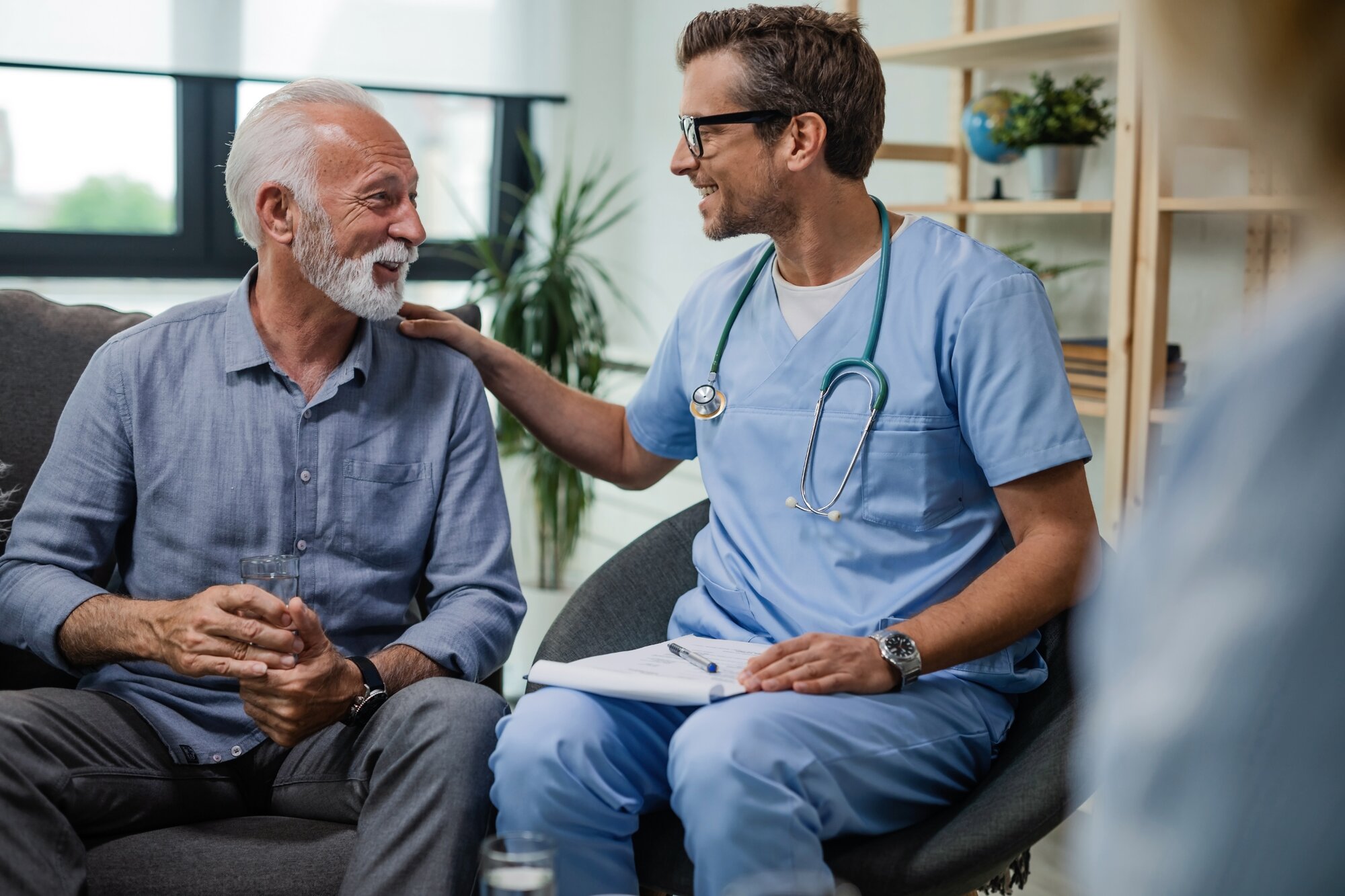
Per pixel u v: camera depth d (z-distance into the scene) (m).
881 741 1.33
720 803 1.24
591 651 1.60
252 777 1.53
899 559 1.50
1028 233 2.85
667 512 3.95
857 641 1.37
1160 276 2.23
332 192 1.55
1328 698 0.53
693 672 1.40
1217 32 0.53
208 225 3.90
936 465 1.50
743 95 1.52
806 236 1.57
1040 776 1.28
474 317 1.90
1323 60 0.52
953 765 1.39
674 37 4.02
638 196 4.27
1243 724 0.55
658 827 1.40
